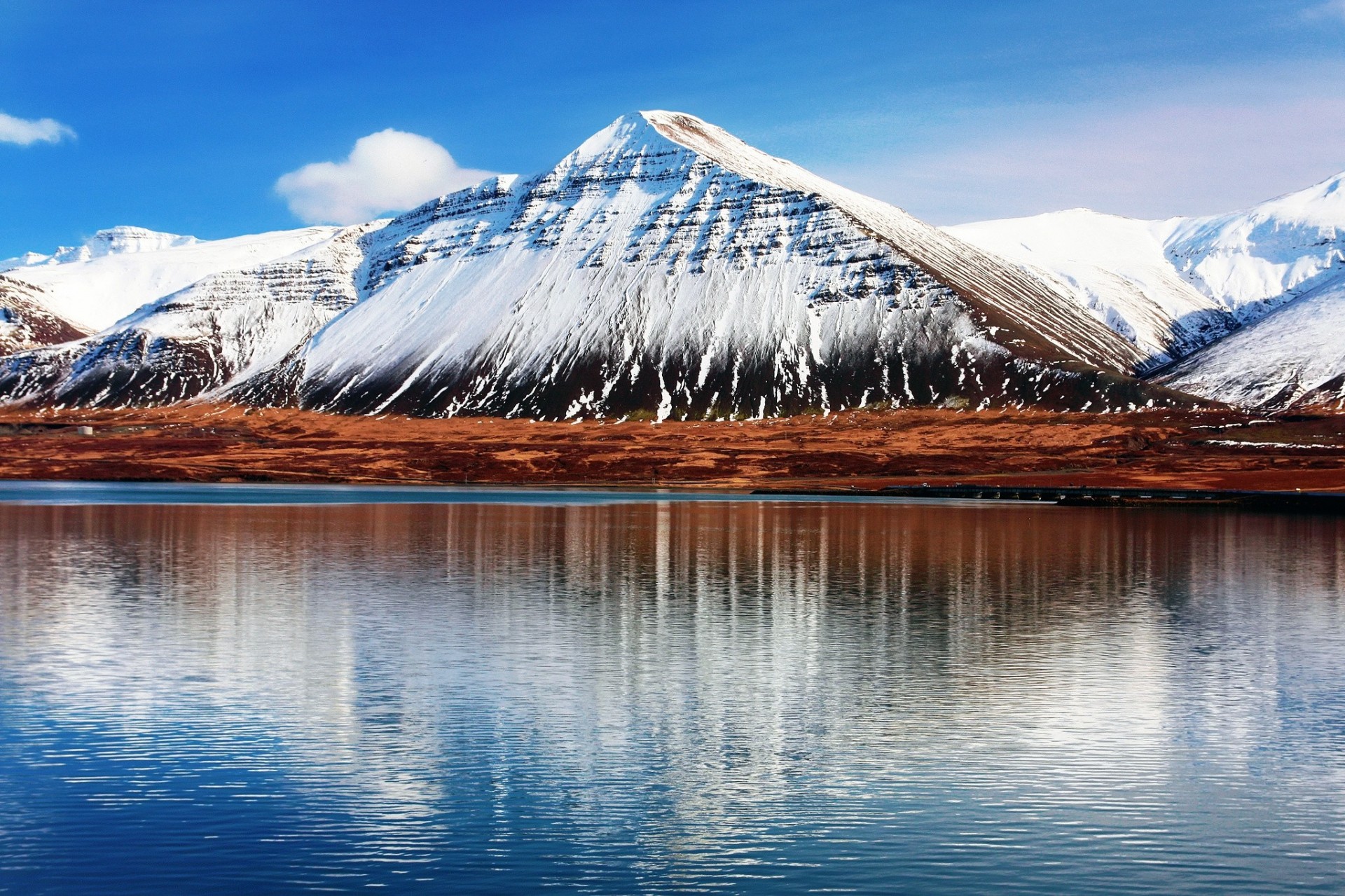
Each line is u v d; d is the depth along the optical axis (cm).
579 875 2680
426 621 5844
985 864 2764
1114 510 14125
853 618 6025
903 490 17912
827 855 2805
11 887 2575
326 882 2622
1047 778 3378
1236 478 18962
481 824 2984
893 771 3438
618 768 3444
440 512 13450
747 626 5744
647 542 9944
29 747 3572
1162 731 3881
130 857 2741
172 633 5466
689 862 2755
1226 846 2877
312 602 6406
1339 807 3150
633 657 4991
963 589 7075
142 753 3531
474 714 4034
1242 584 7356
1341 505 14562
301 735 3750
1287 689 4472
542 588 7006
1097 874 2712
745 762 3509
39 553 8762
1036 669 4797
